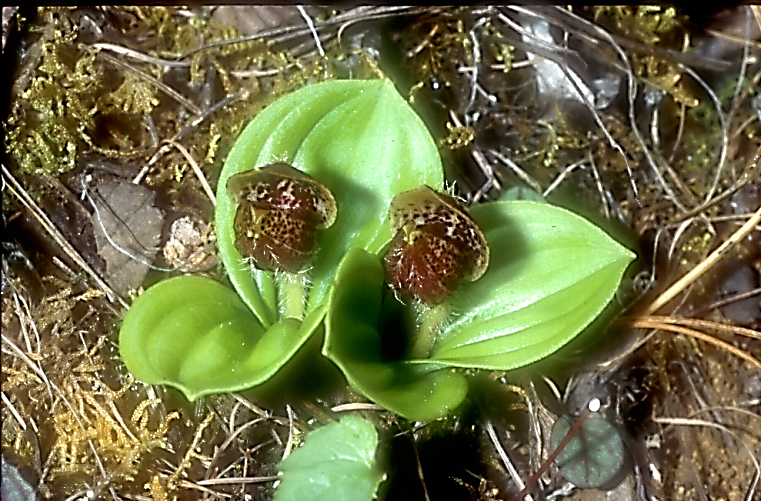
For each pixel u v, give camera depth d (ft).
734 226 0.97
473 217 0.84
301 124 0.84
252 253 0.83
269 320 0.85
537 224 0.84
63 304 0.92
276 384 0.87
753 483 0.90
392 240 0.83
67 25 0.96
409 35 0.98
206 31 0.99
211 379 0.79
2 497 0.88
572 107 0.98
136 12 0.98
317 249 0.84
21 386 0.90
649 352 0.93
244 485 0.88
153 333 0.80
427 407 0.80
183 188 0.96
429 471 0.89
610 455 0.88
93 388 0.91
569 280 0.83
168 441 0.89
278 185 0.81
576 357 0.92
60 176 0.95
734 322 0.95
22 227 0.94
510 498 0.89
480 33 0.98
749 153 0.99
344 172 0.85
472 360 0.82
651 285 0.95
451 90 0.99
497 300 0.84
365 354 0.82
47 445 0.90
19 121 0.95
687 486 0.90
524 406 0.91
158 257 0.94
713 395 0.93
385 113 0.84
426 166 0.85
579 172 0.98
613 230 0.97
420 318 0.86
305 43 0.98
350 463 0.80
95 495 0.88
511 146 0.99
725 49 1.00
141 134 0.97
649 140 0.99
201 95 0.97
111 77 0.97
